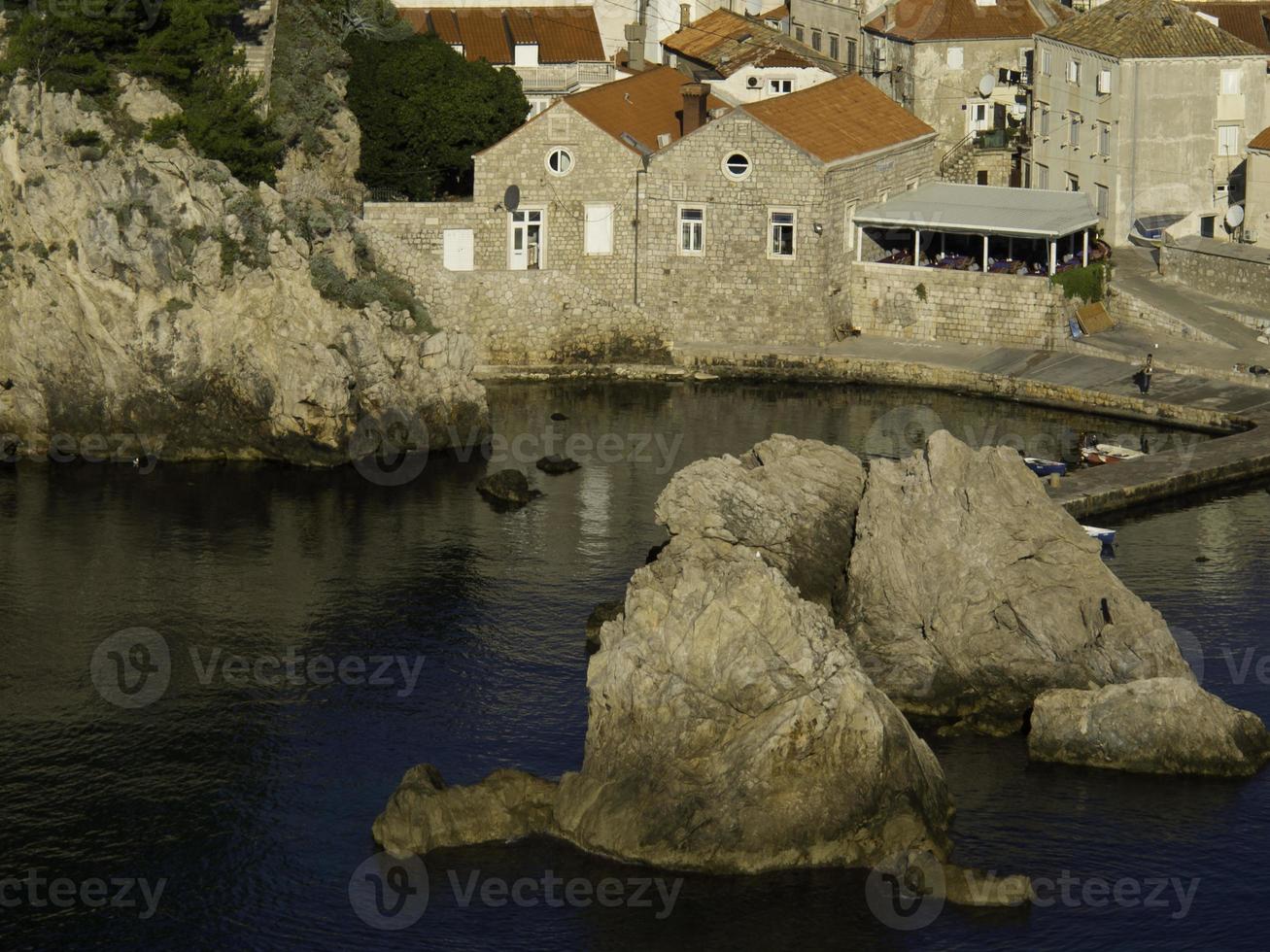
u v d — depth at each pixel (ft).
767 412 310.24
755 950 164.35
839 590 215.51
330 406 282.15
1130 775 190.70
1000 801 185.98
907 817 175.11
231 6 314.55
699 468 218.18
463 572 241.55
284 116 321.93
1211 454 280.72
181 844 180.75
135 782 191.11
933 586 207.21
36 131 286.25
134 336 284.00
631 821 175.63
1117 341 322.55
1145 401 302.45
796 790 174.40
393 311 295.48
